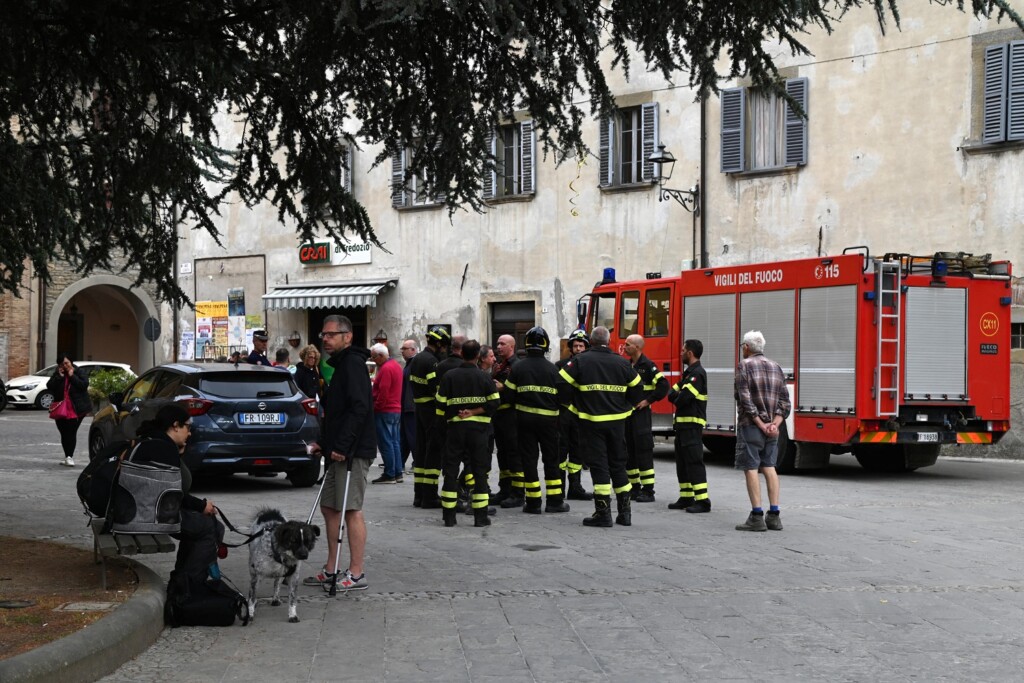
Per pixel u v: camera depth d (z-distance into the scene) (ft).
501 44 23.18
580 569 30.91
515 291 91.20
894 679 20.02
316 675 20.47
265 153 35.17
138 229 35.45
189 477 25.93
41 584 25.86
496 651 22.15
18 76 30.96
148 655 21.94
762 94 29.94
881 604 26.43
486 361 49.55
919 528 38.75
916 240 72.59
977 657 21.58
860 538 36.42
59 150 35.09
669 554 33.35
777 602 26.66
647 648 22.31
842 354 55.11
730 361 60.95
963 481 55.31
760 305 59.26
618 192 85.66
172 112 33.35
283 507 44.39
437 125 31.42
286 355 64.13
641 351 46.32
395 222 98.27
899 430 55.16
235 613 24.45
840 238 75.61
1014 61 68.64
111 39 30.63
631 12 27.99
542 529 38.55
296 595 25.70
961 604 26.45
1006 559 32.55
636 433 46.06
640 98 84.23
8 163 35.19
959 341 56.54
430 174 32.94
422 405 44.91
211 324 111.96
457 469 39.55
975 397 56.80
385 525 39.60
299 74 31.50
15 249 37.22
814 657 21.59
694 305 63.31
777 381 38.17
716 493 49.37
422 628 24.14
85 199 34.91
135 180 33.35
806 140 76.84
